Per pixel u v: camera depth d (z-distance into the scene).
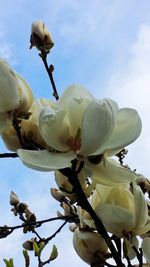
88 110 0.60
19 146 0.67
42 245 0.89
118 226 0.68
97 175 0.63
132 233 0.69
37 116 0.65
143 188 0.88
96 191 0.71
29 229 1.07
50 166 0.59
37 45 0.91
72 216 0.93
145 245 0.68
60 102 0.65
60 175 0.68
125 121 0.63
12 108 0.64
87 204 0.67
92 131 0.60
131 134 0.62
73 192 0.66
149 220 0.72
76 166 0.65
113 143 0.62
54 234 1.04
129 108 0.64
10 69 0.64
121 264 0.68
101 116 0.60
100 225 0.68
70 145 0.62
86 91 0.66
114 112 0.61
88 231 0.78
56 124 0.61
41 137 0.65
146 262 0.73
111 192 0.69
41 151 0.61
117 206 0.68
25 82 0.66
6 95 0.63
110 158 0.66
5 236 0.98
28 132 0.65
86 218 0.75
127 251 0.70
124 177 0.63
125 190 0.69
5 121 0.64
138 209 0.68
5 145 0.67
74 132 0.62
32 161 0.59
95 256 0.78
